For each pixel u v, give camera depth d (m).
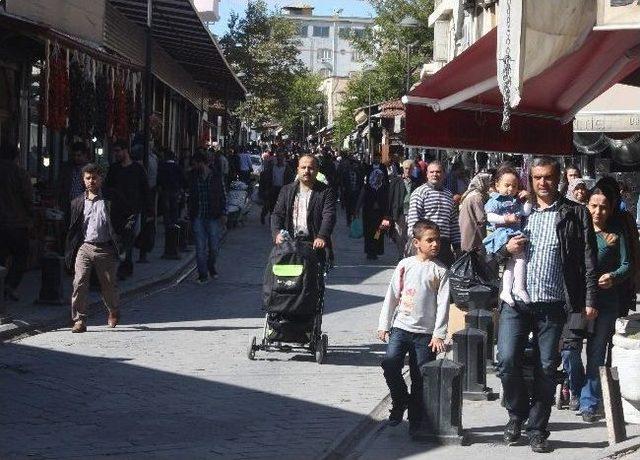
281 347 14.47
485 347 12.69
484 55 10.63
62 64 20.83
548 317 9.95
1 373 13.05
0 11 19.23
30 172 25.16
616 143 26.75
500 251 10.00
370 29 77.12
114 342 15.50
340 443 10.34
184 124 59.19
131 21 32.09
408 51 58.75
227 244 33.00
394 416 11.06
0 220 18.11
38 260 23.06
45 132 26.31
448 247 16.56
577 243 9.91
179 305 19.75
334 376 13.58
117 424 10.82
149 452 9.80
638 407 11.13
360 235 30.31
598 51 11.03
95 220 16.33
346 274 25.89
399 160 38.22
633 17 9.19
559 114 12.74
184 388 12.58
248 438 10.40
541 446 10.06
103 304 19.23
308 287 14.18
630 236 11.27
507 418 11.54
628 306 11.46
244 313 18.88
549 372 10.01
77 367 13.59
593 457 9.87
